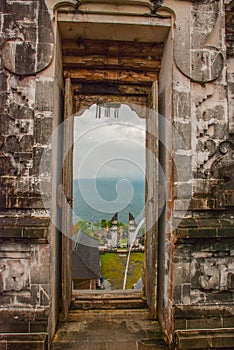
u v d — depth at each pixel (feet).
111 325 15.49
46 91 13.52
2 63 13.44
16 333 12.78
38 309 13.01
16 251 13.10
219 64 14.19
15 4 13.61
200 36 14.15
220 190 13.82
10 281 13.06
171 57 14.17
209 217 13.83
